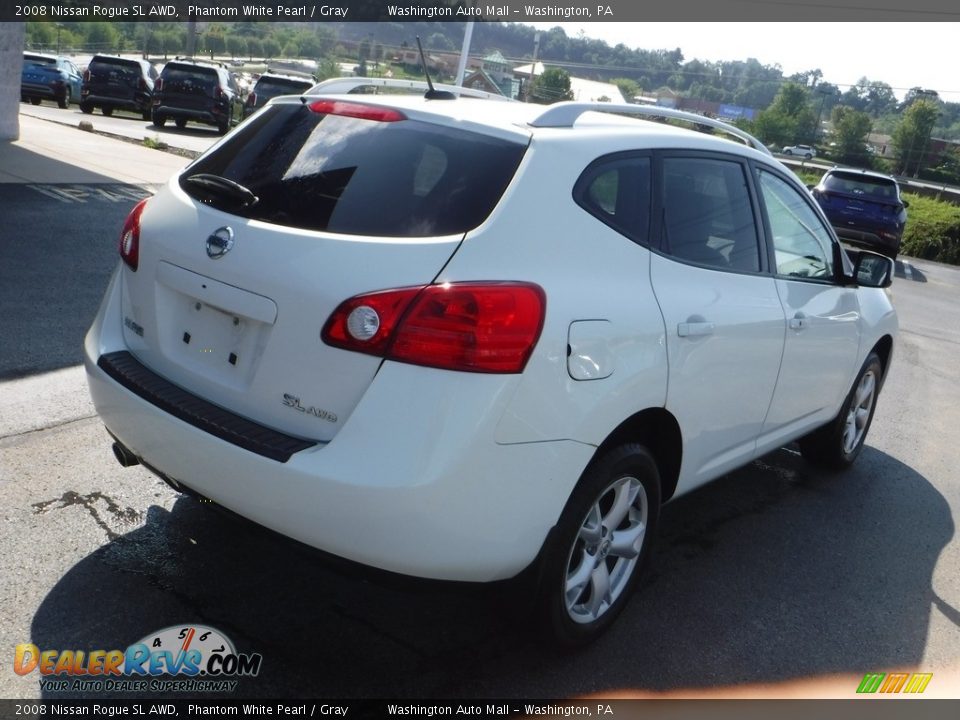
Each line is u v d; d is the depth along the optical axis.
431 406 2.46
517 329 2.54
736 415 3.73
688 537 4.23
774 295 3.89
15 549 3.33
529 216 2.73
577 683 3.00
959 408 7.15
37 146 13.22
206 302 2.80
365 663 2.96
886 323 5.20
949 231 22.77
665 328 3.10
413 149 2.86
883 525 4.65
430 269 2.53
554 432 2.69
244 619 3.11
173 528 3.62
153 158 14.19
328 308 2.54
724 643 3.35
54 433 4.29
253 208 2.86
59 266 7.07
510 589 2.85
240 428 2.67
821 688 3.15
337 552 2.55
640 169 3.24
